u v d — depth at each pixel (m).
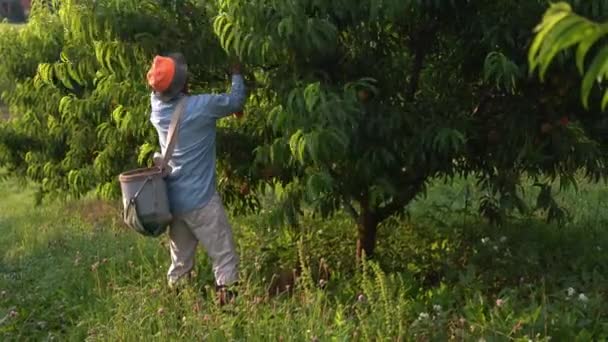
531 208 7.15
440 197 8.48
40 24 7.45
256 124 5.66
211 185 5.49
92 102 6.71
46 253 7.57
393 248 6.76
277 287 6.13
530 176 5.68
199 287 5.89
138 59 5.51
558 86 4.87
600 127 5.34
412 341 4.75
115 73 5.84
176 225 5.64
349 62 5.15
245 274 5.54
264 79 5.26
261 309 5.19
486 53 4.97
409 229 7.18
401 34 5.28
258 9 4.56
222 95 5.28
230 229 5.60
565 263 6.15
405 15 4.75
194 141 5.34
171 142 5.30
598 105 5.07
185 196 5.41
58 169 8.97
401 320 4.77
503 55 4.54
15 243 8.63
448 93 5.36
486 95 5.35
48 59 7.65
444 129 4.90
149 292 5.51
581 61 1.98
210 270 6.30
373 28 4.94
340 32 4.93
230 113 5.34
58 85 7.79
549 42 1.93
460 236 6.90
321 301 5.30
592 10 4.21
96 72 6.17
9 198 12.11
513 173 5.54
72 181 7.79
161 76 5.17
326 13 4.66
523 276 5.80
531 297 5.20
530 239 6.76
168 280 5.78
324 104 4.50
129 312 5.18
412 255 6.58
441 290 5.50
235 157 5.86
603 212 8.00
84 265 6.80
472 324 4.80
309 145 4.48
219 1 4.88
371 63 5.18
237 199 6.26
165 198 5.36
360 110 4.74
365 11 4.64
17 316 5.65
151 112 5.60
